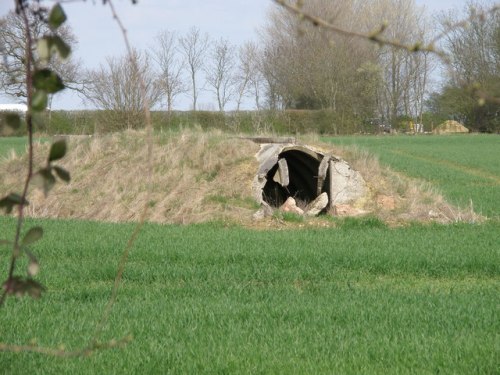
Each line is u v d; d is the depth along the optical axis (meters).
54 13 3.62
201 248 20.39
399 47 3.59
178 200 29.73
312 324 12.17
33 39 3.76
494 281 17.09
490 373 9.58
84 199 31.58
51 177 3.97
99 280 16.72
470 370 9.64
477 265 18.39
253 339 11.19
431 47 3.58
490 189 42.28
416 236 23.53
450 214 28.92
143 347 10.69
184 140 33.62
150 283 16.39
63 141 3.92
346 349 10.60
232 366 9.83
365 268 18.16
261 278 16.80
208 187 30.08
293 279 16.80
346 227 26.73
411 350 10.51
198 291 15.26
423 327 11.98
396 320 12.40
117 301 14.12
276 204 32.72
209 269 17.52
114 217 29.73
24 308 13.27
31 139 3.87
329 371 9.56
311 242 21.80
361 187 30.47
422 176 50.19
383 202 29.97
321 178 30.17
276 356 10.25
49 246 20.56
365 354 10.34
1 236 22.69
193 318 12.52
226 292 15.22
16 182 34.91
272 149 31.03
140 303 13.84
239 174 30.53
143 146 34.38
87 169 33.88
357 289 15.56
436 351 10.42
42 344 10.79
